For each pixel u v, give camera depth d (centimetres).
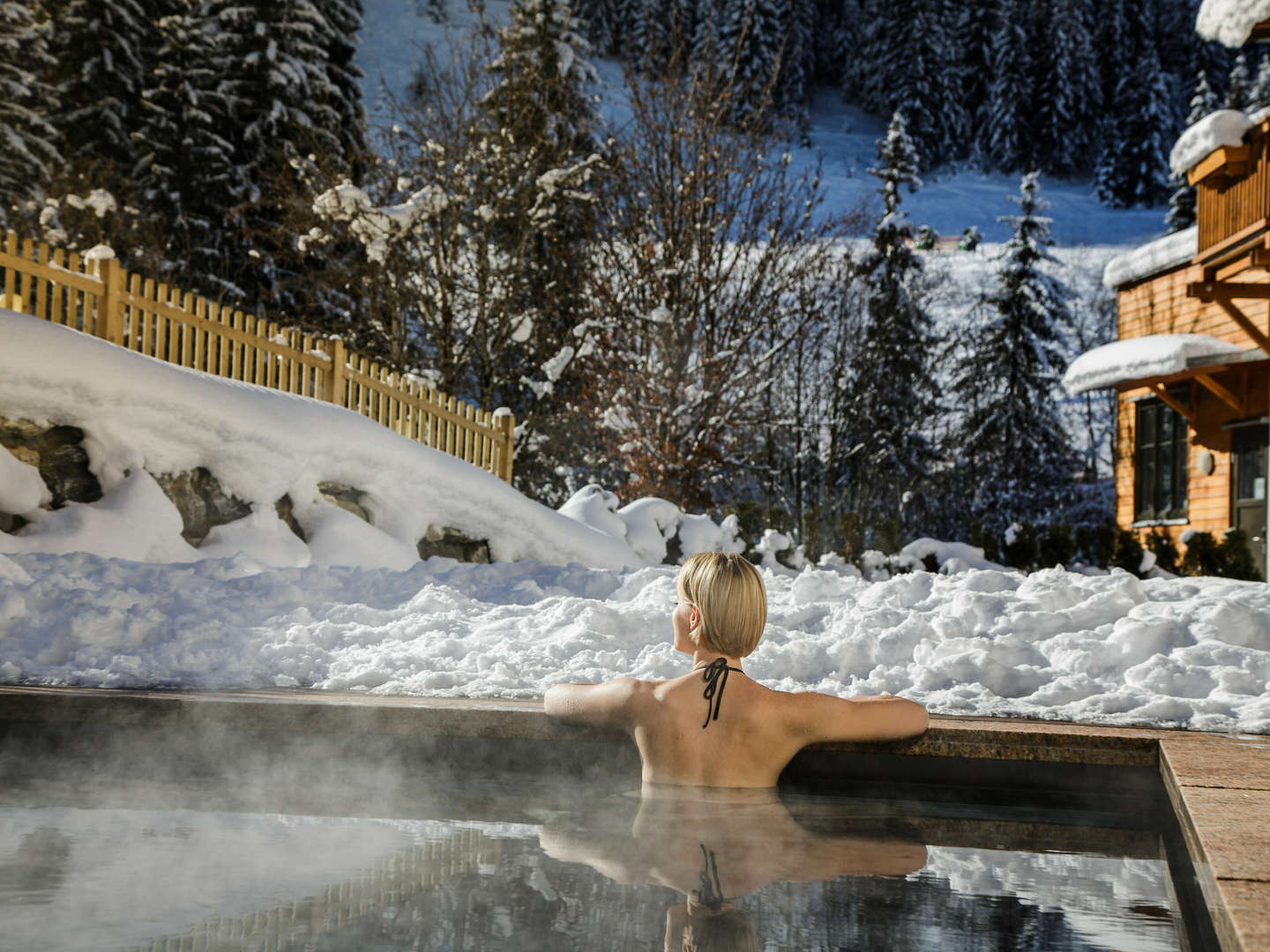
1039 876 188
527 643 435
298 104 2930
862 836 225
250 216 2694
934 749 296
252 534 810
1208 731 313
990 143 8031
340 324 2102
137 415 765
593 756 303
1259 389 1717
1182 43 7581
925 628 424
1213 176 1463
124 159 3027
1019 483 3566
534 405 2052
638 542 1264
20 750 332
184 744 324
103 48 3036
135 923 140
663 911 151
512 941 134
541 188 1947
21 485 703
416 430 1119
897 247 3478
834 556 1389
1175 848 219
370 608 517
